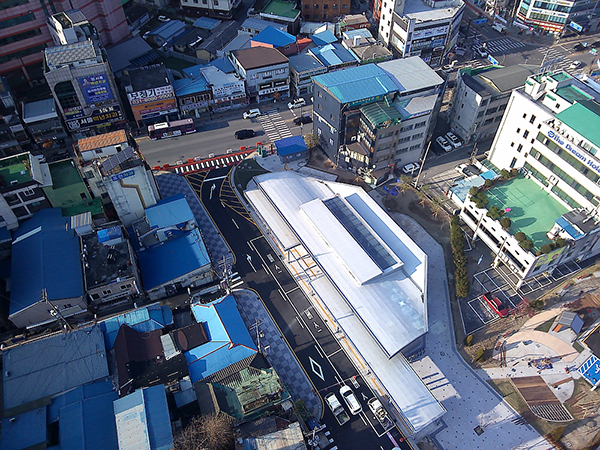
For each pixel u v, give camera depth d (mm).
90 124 128500
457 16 157250
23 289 86812
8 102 122125
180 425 72500
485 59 166250
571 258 98750
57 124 124812
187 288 96312
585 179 93500
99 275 89250
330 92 112812
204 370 78500
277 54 143875
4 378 76188
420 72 122062
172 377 76500
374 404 77812
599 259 101500
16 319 84750
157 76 135125
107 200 105500
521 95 104250
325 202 101625
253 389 74562
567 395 80250
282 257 102750
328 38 161750
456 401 79750
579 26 171750
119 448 65750
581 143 93500
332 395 79562
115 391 76000
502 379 82625
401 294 86438
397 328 81062
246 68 136125
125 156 94375
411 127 116188
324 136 125000
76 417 71438
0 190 93562
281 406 75062
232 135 134625
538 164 103812
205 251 96688
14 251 93562
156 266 95000
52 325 89312
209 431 67312
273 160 127438
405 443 75000
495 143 115500
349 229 95750
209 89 135875
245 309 93000
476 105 122812
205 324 85875
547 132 98750
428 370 83875
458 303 94188
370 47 152250
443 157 128375
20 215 99875
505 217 96375
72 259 92875
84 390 75812
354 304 85062
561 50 169750
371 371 78125
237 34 168375
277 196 105125
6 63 136500
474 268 100375
